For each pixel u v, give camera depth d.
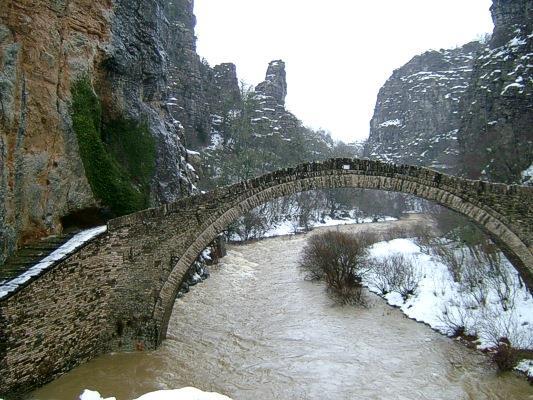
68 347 15.41
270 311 24.36
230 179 60.62
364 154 117.00
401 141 98.31
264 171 65.62
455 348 19.44
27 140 16.69
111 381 15.12
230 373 16.53
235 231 52.59
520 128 37.25
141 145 25.28
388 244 39.75
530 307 20.28
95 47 21.31
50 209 17.55
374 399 15.00
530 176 34.28
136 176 24.33
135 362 16.59
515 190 16.95
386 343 20.00
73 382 14.83
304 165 17.88
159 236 17.66
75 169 18.75
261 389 15.42
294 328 21.62
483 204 17.08
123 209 20.56
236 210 17.75
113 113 23.62
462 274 25.78
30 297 13.80
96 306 16.62
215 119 74.25
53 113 17.92
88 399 8.22
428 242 35.12
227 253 42.47
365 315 23.92
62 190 18.11
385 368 17.42
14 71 15.96
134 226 17.42
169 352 17.62
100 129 21.77
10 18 16.27
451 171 60.62
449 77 93.38
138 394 14.42
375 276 29.62
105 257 16.88
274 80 93.56
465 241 30.97
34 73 17.17
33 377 13.94
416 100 96.44
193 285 28.78
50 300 14.58
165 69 32.62
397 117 105.19
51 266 14.62
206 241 17.67
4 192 15.29
